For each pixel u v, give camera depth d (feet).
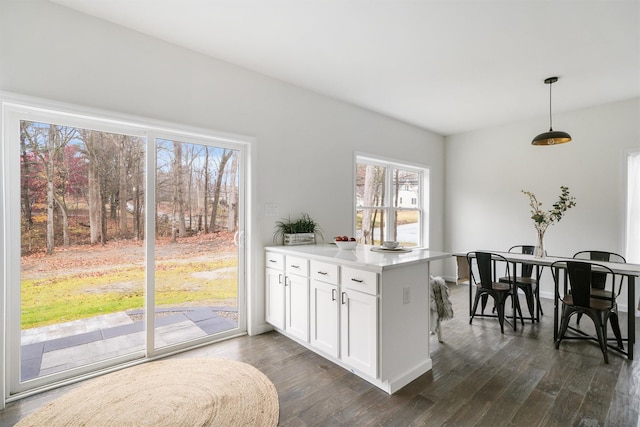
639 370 8.02
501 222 16.52
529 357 8.80
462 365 8.36
